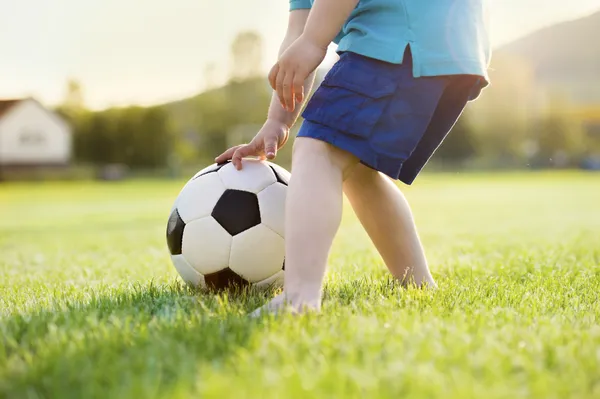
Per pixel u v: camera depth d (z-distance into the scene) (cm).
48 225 871
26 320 180
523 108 4644
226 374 129
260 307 198
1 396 125
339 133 194
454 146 4322
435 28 200
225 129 4491
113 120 3997
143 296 229
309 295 187
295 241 190
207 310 189
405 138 197
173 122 4175
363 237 581
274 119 242
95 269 356
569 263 341
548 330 166
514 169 4116
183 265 246
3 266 400
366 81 195
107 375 129
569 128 4950
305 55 201
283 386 120
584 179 2761
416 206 1172
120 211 1204
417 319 174
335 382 122
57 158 4009
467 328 165
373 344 145
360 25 204
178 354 141
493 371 130
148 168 4003
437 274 296
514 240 506
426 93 198
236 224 236
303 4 243
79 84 4350
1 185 2970
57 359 139
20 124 3941
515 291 243
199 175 252
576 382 127
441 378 126
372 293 226
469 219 838
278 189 244
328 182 194
